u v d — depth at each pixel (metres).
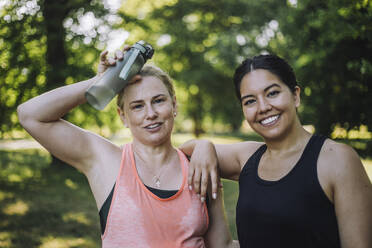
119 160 1.59
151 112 1.51
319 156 1.41
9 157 11.67
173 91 1.64
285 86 1.47
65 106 1.51
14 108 7.45
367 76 5.55
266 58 1.50
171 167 1.61
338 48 5.64
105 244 1.50
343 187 1.32
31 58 7.59
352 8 3.68
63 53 8.06
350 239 1.30
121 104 1.60
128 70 1.45
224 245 1.65
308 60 6.21
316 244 1.38
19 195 6.43
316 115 6.86
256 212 1.47
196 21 15.91
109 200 1.51
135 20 9.49
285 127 1.47
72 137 1.55
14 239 4.19
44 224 4.80
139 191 1.51
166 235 1.48
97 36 8.19
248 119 1.52
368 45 4.98
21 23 7.19
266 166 1.54
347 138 6.85
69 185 7.36
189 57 16.61
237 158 1.73
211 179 1.60
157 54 15.63
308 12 6.46
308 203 1.38
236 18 15.25
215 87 17.25
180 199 1.53
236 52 14.64
